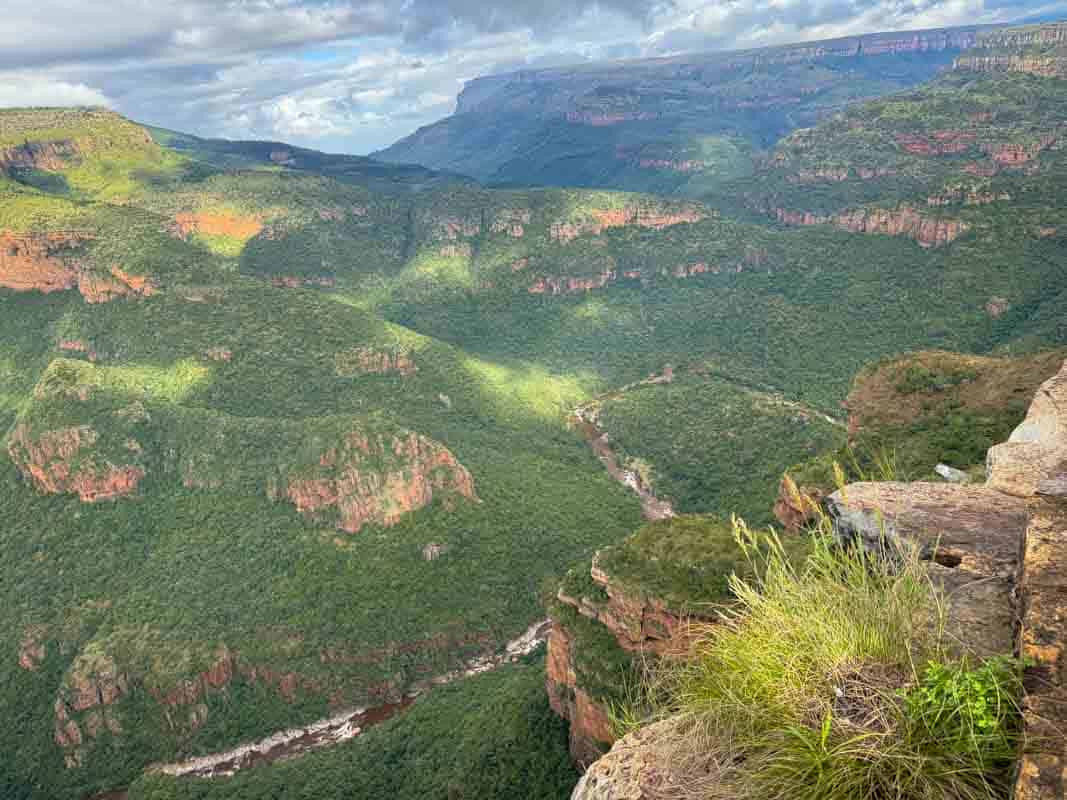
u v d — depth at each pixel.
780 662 4.87
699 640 5.79
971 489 7.45
